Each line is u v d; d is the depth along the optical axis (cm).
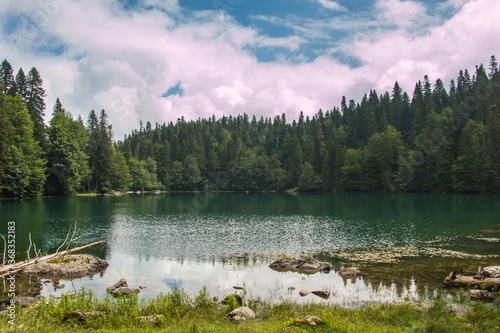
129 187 11775
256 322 1125
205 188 13325
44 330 981
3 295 1545
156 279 1905
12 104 6819
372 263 2209
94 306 1249
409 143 10856
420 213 4869
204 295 1364
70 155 8075
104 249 2723
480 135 8225
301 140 13962
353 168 10712
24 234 3170
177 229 3728
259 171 12900
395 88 12475
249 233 3475
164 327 1059
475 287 1579
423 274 1909
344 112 15712
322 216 4816
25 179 6650
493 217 4328
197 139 15638
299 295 1588
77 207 5681
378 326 1054
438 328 998
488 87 9600
